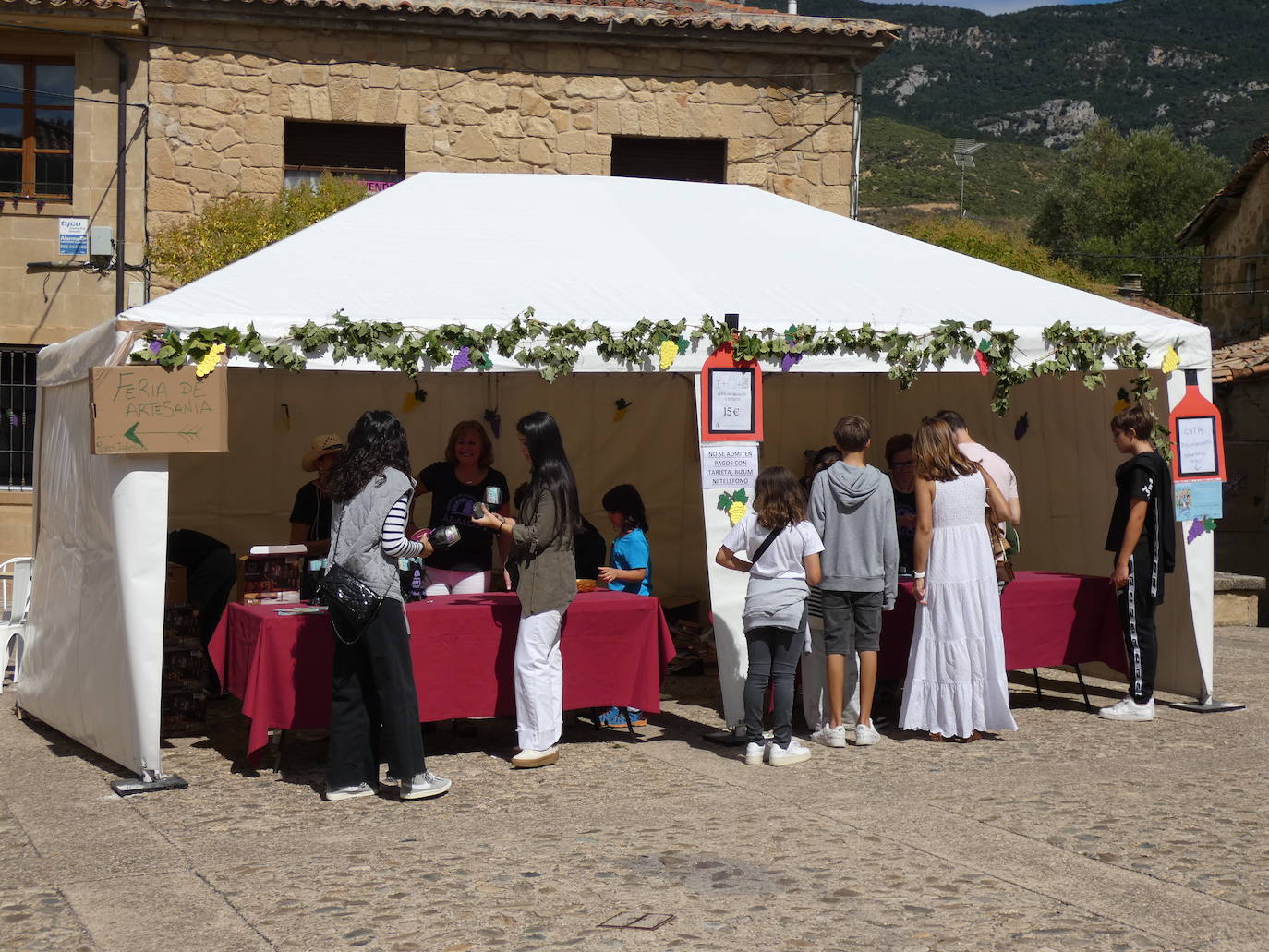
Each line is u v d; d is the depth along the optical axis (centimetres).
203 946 392
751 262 754
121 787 577
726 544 643
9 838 508
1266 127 13075
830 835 506
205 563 750
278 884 449
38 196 1392
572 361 642
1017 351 723
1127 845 493
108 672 609
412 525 762
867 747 671
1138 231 3875
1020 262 2302
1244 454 1573
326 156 1438
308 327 602
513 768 625
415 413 948
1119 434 738
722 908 423
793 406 1045
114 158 1388
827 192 1506
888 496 666
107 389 569
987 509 699
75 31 1358
